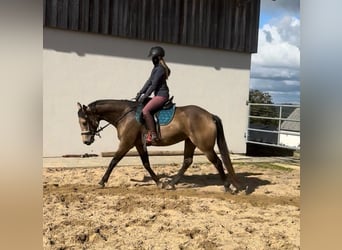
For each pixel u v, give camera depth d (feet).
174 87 34.24
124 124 19.80
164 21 33.01
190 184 22.22
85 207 16.30
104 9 30.48
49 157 29.27
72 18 29.30
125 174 24.18
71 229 13.24
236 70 36.76
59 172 23.98
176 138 19.56
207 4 34.86
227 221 15.02
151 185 21.54
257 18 37.27
